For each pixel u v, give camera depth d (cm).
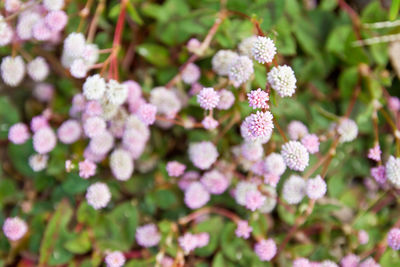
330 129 34
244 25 34
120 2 34
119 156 33
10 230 34
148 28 36
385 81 36
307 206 33
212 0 35
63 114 35
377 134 35
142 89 34
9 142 36
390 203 36
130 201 35
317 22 37
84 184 34
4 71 34
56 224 34
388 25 35
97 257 34
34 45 35
